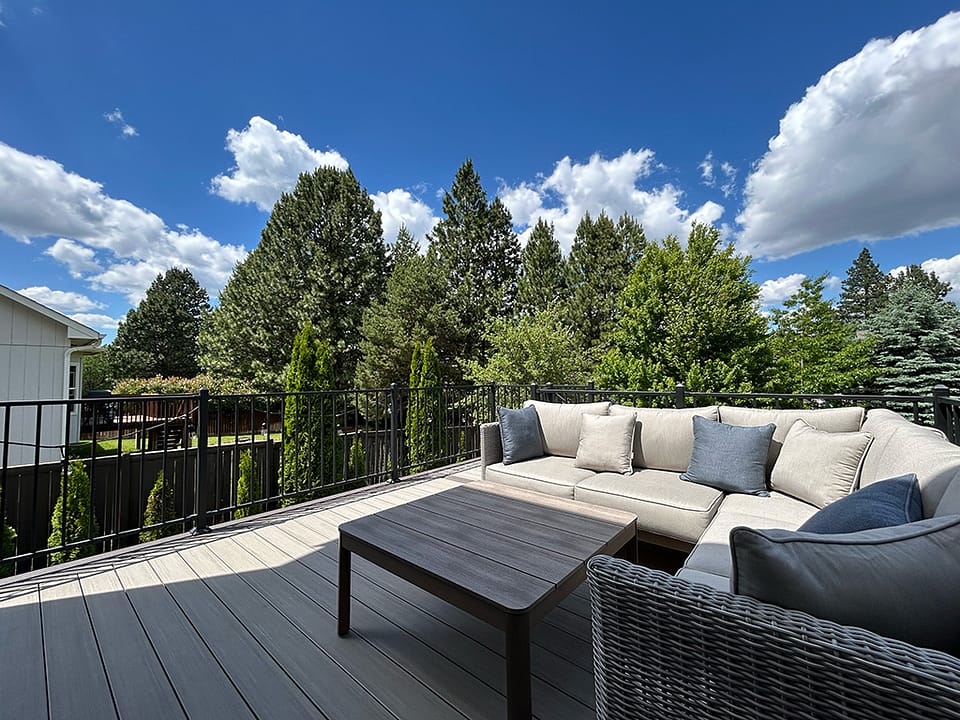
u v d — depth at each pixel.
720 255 10.49
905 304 12.17
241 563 2.43
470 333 14.47
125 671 1.56
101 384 22.55
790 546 0.76
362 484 5.35
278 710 1.38
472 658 1.64
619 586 0.91
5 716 1.36
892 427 2.05
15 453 6.84
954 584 0.75
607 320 15.30
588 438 3.13
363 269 15.82
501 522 1.96
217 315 16.02
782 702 0.71
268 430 3.29
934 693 0.58
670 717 0.84
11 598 2.04
